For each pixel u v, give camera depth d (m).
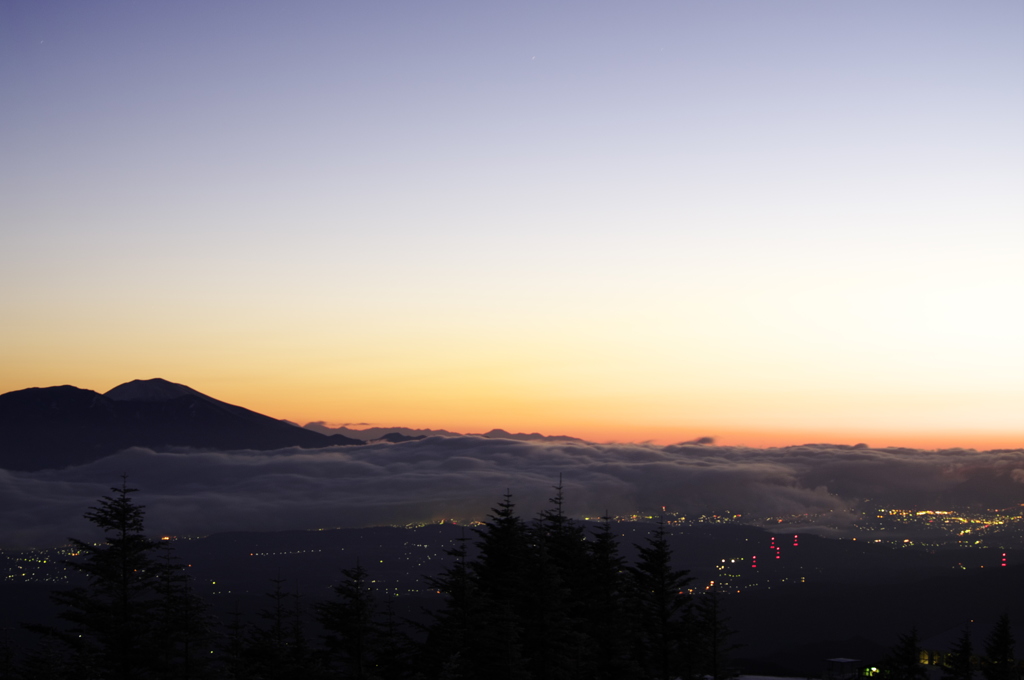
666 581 76.81
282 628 63.66
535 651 63.91
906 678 98.81
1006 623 100.81
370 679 56.84
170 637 47.25
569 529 75.25
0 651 48.66
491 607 64.56
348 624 57.47
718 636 79.56
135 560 47.84
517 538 72.44
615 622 70.62
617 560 74.12
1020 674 105.19
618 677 68.88
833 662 115.62
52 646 46.00
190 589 49.31
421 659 61.47
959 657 102.31
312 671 58.66
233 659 58.47
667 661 75.38
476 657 59.91
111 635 46.50
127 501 48.66
